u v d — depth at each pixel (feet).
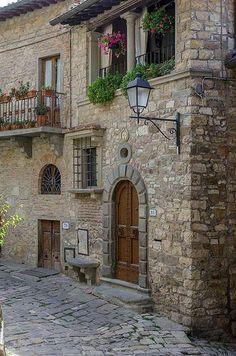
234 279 27.91
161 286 28.94
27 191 42.06
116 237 33.35
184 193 27.50
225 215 27.89
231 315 27.78
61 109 38.40
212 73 27.61
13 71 42.86
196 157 27.30
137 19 32.55
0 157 44.57
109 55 35.27
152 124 29.76
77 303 30.42
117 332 25.62
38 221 40.98
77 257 36.58
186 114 27.50
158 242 29.22
